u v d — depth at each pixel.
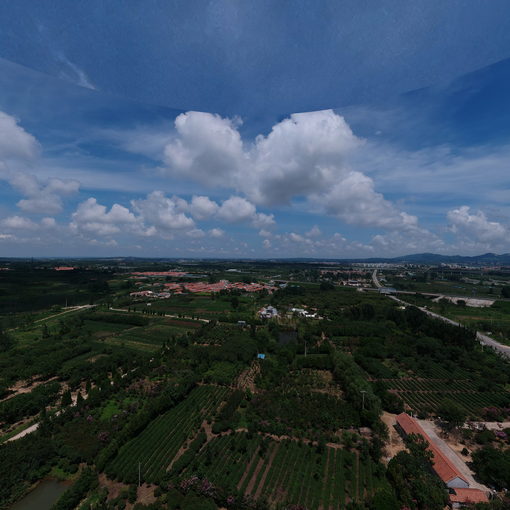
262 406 79.31
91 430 68.19
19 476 54.56
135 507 48.66
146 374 100.38
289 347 122.69
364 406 77.00
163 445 64.69
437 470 56.41
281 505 49.16
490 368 110.81
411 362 114.81
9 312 191.75
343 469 58.62
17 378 93.56
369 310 178.75
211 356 113.06
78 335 143.62
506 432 70.12
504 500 49.50
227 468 57.50
